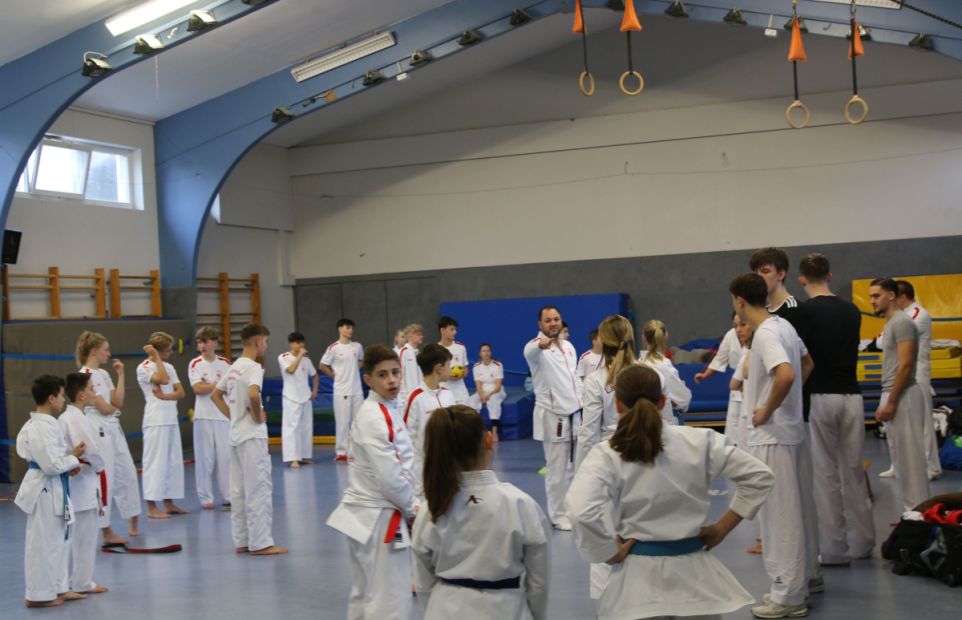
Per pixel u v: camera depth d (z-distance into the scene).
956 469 8.73
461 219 16.39
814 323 5.19
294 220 17.19
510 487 2.88
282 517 8.14
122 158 13.21
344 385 12.01
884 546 5.39
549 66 15.91
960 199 14.09
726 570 2.99
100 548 7.12
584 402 5.35
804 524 4.74
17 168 10.64
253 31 11.59
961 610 4.52
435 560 2.88
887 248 14.38
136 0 10.02
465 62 15.18
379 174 16.77
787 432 4.50
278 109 12.72
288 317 17.00
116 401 7.36
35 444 5.54
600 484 2.96
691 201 15.29
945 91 14.12
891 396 5.79
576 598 5.12
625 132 15.57
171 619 5.19
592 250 15.75
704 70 15.20
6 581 6.27
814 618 4.50
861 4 10.38
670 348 14.87
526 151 16.06
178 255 13.42
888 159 14.39
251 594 5.63
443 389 5.48
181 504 9.23
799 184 14.78
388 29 12.62
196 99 13.10
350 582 5.82
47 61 10.46
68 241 12.12
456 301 16.36
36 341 10.84
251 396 6.68
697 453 2.99
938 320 13.20
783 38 14.82
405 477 4.12
